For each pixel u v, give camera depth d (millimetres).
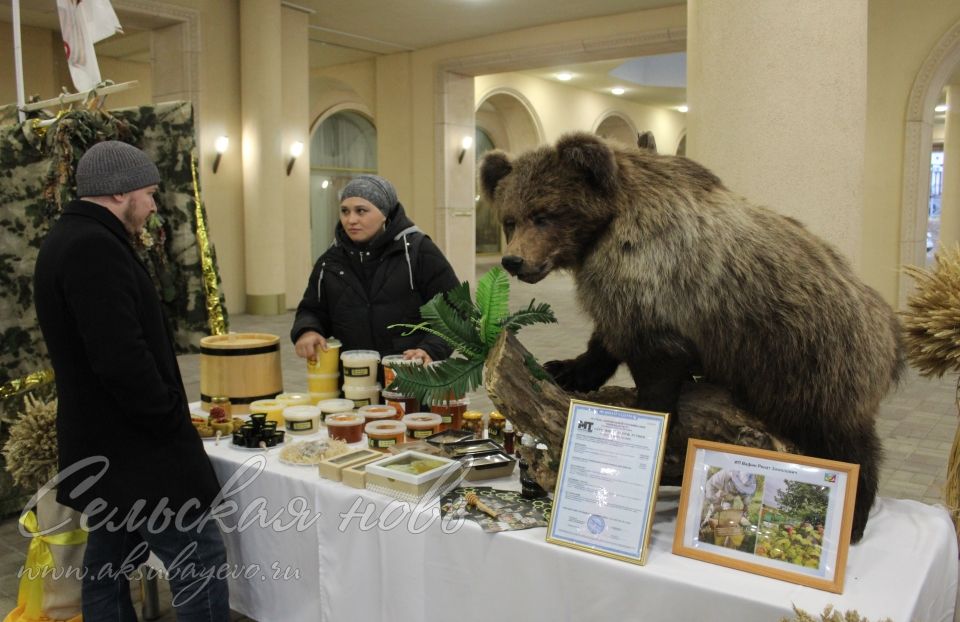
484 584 1944
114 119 3289
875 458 1939
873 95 9211
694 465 1807
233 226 11414
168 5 10281
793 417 1825
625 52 11992
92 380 2168
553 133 17312
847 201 3045
